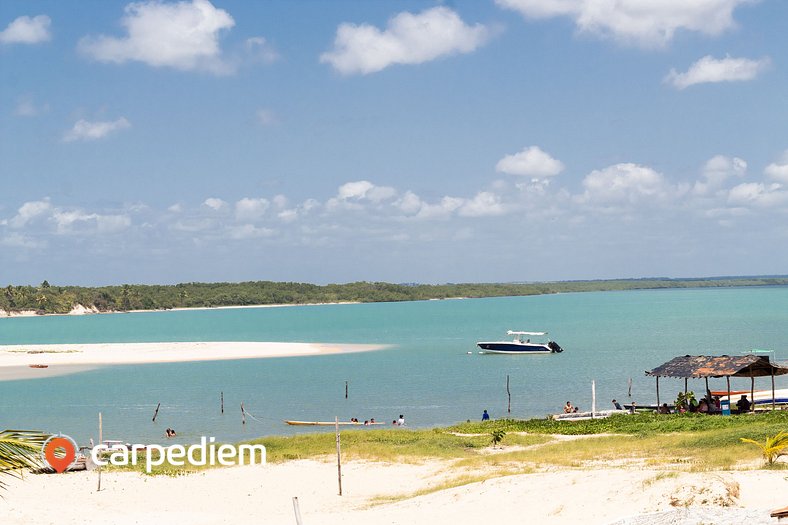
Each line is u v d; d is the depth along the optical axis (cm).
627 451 3772
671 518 1944
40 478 3800
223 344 13862
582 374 9338
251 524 2750
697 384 8269
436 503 2758
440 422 6438
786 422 3991
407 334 16788
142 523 2888
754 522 1816
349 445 4600
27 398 7744
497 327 18962
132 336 17962
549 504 2423
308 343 14338
